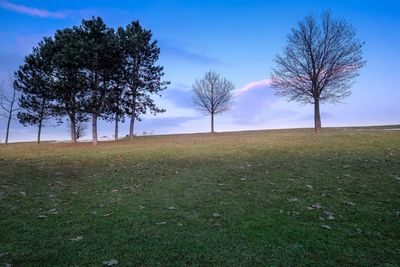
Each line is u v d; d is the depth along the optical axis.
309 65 30.25
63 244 4.66
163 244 4.61
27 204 7.06
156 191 8.27
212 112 46.31
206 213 6.15
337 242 4.65
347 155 13.52
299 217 5.82
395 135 20.44
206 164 12.98
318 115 30.12
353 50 29.67
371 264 3.99
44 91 32.31
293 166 11.46
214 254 4.27
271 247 4.49
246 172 10.69
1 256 4.23
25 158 17.28
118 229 5.29
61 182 9.79
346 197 7.09
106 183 9.57
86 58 28.42
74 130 33.97
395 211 6.03
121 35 33.28
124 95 33.72
